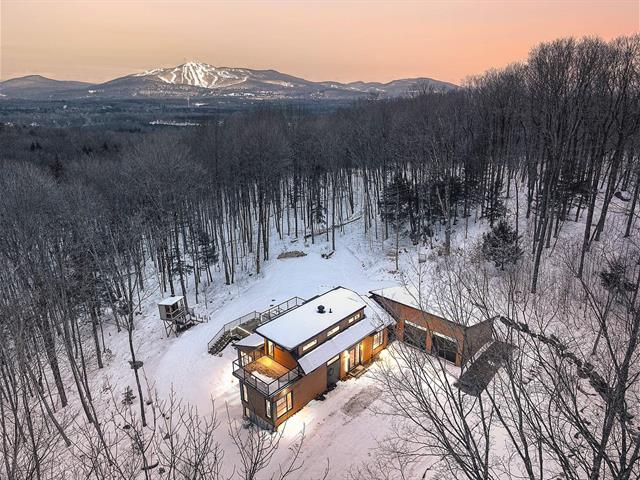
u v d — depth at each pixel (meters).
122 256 44.41
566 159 39.34
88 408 25.97
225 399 26.67
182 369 30.06
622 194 42.53
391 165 58.66
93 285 35.62
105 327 39.81
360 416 24.03
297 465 21.19
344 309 28.67
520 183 51.75
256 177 51.00
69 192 40.78
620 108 35.41
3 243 29.72
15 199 31.80
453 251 40.56
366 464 20.89
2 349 19.31
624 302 15.44
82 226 37.09
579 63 35.75
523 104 42.75
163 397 27.36
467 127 51.56
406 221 51.97
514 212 44.91
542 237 28.23
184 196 46.16
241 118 78.31
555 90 35.19
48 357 26.83
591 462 16.14
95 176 52.06
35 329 28.31
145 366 31.64
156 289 46.94
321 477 20.48
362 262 46.22
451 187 46.62
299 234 57.31
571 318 22.55
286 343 24.66
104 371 31.89
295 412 24.47
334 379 27.08
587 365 15.03
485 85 56.25
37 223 31.41
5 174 39.16
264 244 50.66
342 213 62.59
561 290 25.44
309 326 26.50
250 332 32.09
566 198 39.19
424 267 40.38
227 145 54.22
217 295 43.59
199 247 51.22
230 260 51.84
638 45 33.78
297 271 44.97
